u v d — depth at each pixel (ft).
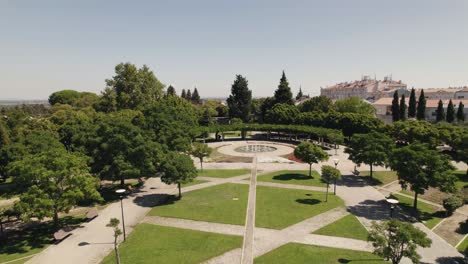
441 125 245.65
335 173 131.85
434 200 129.70
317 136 281.13
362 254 85.30
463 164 191.83
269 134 313.53
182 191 145.59
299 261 81.82
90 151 141.69
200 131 265.54
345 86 623.36
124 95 269.03
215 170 185.26
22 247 93.20
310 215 114.32
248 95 403.95
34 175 95.20
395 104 343.87
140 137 137.08
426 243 68.18
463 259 83.05
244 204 126.52
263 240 94.53
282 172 179.52
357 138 162.50
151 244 92.73
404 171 116.06
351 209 120.67
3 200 142.31
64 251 89.81
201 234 99.19
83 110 285.23
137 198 136.87
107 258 85.35
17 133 207.00
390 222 71.72
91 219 113.19
